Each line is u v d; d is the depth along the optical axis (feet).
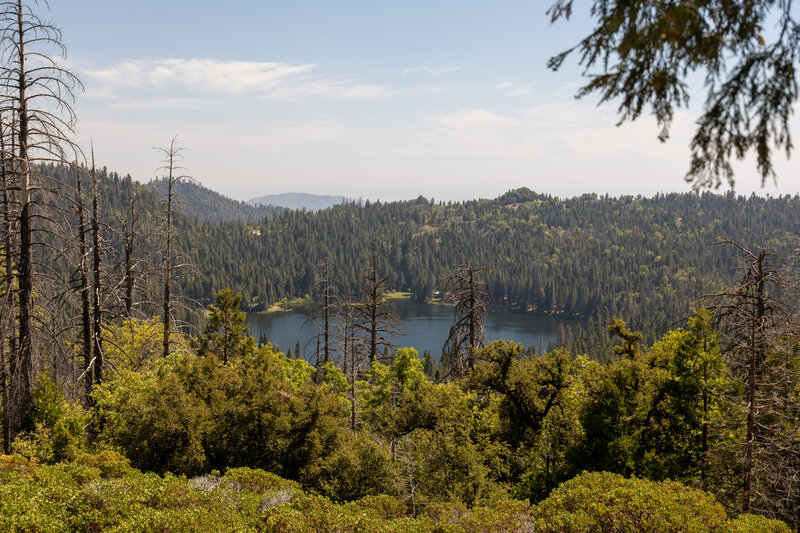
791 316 52.06
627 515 37.40
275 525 35.58
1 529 29.78
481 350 73.61
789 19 9.87
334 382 103.24
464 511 44.34
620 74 11.16
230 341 85.76
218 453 58.49
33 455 51.34
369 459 59.21
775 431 53.42
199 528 32.76
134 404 57.21
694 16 9.13
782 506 54.65
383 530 36.55
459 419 72.79
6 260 56.80
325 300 116.67
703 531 35.47
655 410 66.44
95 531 32.91
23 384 54.85
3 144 50.29
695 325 62.59
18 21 48.26
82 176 59.47
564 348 73.41
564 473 62.34
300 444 60.44
